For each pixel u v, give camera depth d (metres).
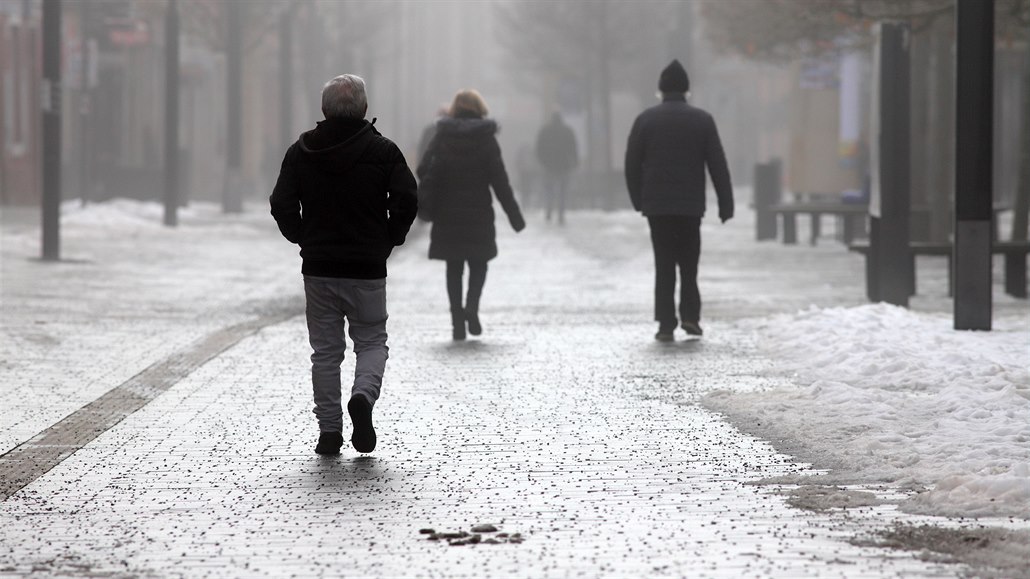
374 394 26.14
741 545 19.67
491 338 44.09
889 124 51.22
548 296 57.97
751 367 37.22
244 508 22.28
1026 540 19.52
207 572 18.67
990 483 22.19
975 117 41.38
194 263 76.31
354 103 26.66
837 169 104.38
